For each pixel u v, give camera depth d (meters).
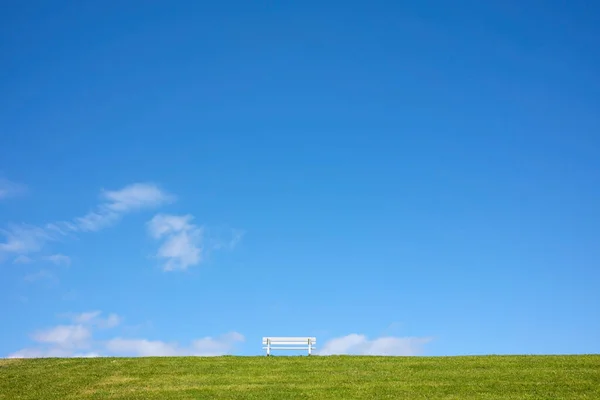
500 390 29.39
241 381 32.56
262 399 28.77
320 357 38.78
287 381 32.34
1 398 29.66
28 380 33.25
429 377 32.53
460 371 33.75
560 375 31.92
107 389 31.28
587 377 31.31
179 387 31.47
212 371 34.94
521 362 35.56
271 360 37.94
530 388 29.58
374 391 29.81
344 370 34.81
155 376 33.94
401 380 32.06
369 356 39.03
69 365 37.00
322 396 29.11
